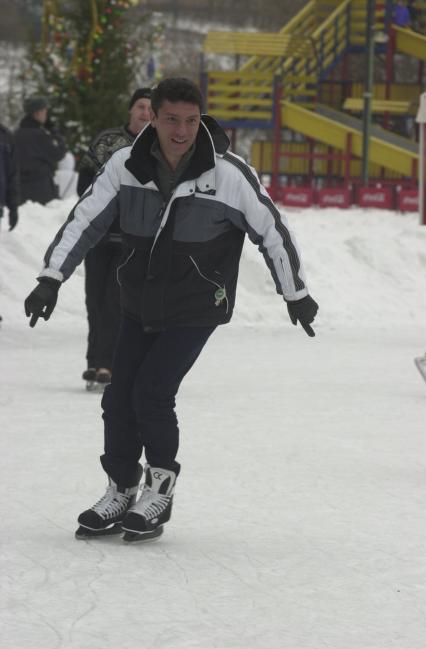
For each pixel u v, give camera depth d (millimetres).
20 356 26750
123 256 11656
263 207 11352
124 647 8750
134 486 12117
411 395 21906
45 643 8812
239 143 127312
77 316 33969
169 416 11789
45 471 15016
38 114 43219
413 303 37188
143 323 11547
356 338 31172
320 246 39250
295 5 141000
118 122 66688
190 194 11297
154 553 11406
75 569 10789
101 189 11547
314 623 9391
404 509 13375
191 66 130125
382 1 88312
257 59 89750
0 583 10305
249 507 13391
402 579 10664
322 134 80312
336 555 11430
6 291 33844
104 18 65688
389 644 8938
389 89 87125
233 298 11742
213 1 142250
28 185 43375
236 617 9500
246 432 18031
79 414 19328
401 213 65250
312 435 17891
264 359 26859
